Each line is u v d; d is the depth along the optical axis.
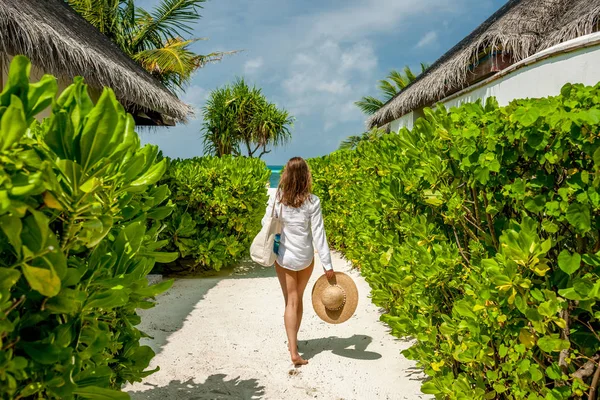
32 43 4.48
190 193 7.22
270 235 4.12
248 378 3.81
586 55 4.46
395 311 4.40
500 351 2.40
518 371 2.35
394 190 3.96
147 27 16.69
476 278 2.60
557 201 2.26
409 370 3.97
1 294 1.27
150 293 2.03
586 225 2.12
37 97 1.37
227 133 25.17
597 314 2.08
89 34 8.17
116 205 1.77
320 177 9.88
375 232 4.80
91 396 1.53
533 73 5.27
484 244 2.85
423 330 3.29
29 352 1.42
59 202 1.42
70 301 1.47
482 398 2.63
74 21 8.23
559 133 2.19
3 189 1.23
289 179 4.11
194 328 4.96
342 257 9.03
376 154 5.58
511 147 2.43
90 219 1.53
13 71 1.31
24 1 5.38
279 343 4.59
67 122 1.46
